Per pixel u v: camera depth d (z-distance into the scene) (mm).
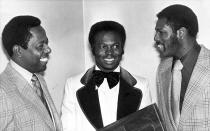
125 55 2355
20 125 1331
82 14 2463
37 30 1447
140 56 2314
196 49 1575
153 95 2291
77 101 1656
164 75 1718
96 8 2434
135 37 2318
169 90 1634
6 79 1371
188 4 2129
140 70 2322
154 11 2238
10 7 1783
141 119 1550
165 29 1564
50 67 2100
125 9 2338
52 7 2105
